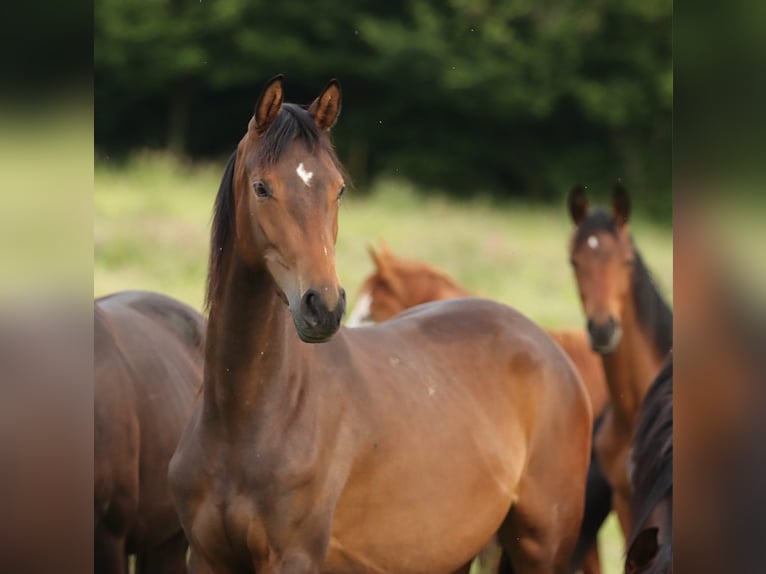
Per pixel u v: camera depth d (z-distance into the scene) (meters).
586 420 8.12
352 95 39.03
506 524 7.82
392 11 39.00
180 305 8.86
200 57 37.09
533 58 38.28
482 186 39.41
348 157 38.59
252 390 6.11
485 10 38.28
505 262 26.30
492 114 38.81
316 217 5.70
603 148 39.97
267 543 6.15
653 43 38.94
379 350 7.06
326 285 5.56
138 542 7.91
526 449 7.69
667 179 39.38
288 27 38.03
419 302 14.33
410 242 26.77
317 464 6.22
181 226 24.31
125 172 32.00
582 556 10.53
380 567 6.68
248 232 5.95
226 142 39.41
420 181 38.81
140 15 36.66
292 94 39.56
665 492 6.56
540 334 8.13
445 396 7.14
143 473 7.77
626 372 10.78
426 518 6.77
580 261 11.16
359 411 6.52
